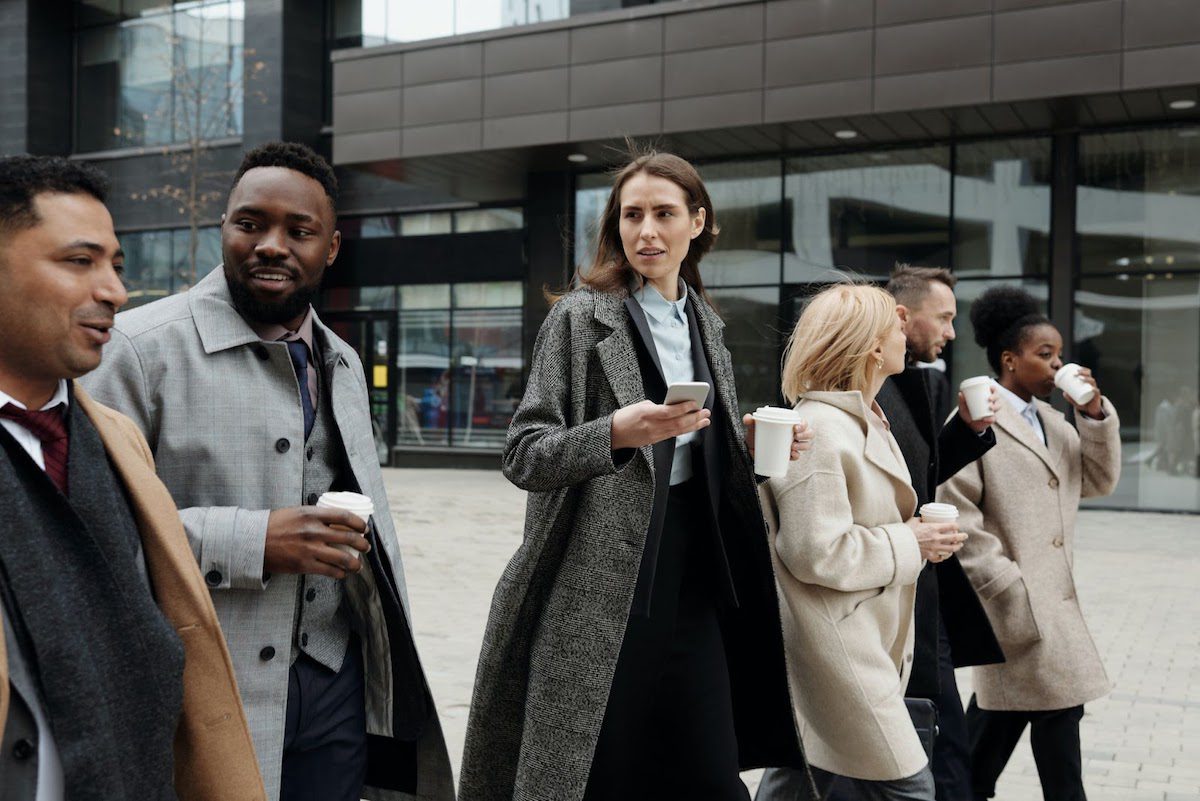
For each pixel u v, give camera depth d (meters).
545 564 2.53
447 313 18.66
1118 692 5.42
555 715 2.41
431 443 18.83
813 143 14.34
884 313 2.89
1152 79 11.45
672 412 2.20
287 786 2.22
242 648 2.06
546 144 14.58
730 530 2.73
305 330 2.30
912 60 12.50
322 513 1.99
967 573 3.55
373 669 2.34
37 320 1.48
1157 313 12.93
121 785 1.43
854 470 2.79
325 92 19.92
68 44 21.91
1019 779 4.29
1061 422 3.87
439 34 18.75
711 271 15.21
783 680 2.64
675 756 2.58
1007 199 13.59
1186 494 12.80
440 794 2.38
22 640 1.36
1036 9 11.93
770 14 13.23
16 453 1.43
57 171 1.51
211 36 20.48
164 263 20.98
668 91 13.84
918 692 3.17
